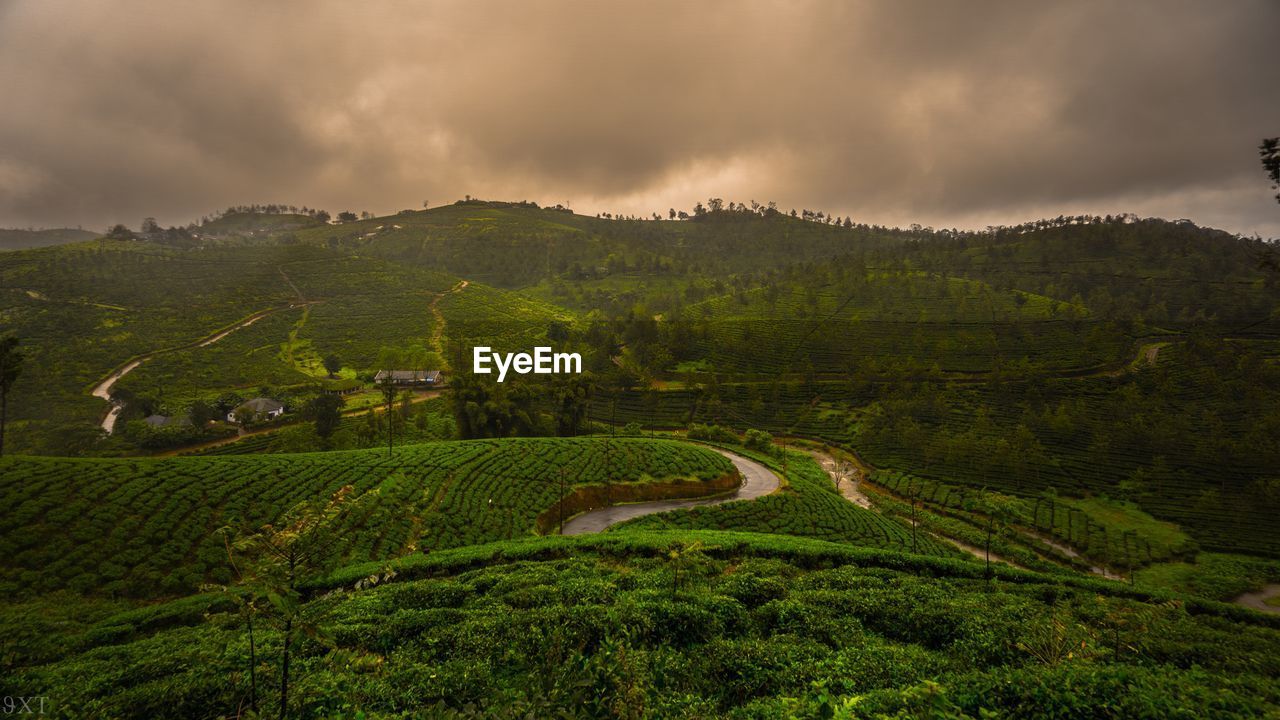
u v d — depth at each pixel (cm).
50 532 3247
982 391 11475
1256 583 5325
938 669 1457
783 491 6369
